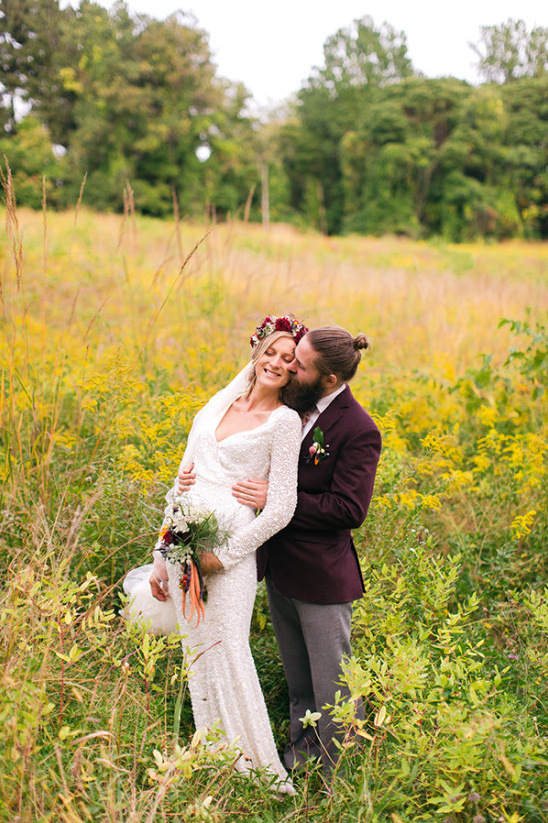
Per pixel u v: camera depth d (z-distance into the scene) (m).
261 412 2.70
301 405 2.67
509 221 51.81
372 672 2.85
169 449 3.85
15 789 1.92
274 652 3.21
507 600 3.62
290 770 2.79
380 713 2.21
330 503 2.61
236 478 2.65
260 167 47.91
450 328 7.93
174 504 2.68
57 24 32.91
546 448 4.20
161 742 2.31
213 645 2.56
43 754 2.21
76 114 37.62
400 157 50.91
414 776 2.20
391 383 5.96
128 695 2.43
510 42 62.53
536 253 32.53
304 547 2.67
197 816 2.07
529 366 5.60
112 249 8.95
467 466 5.02
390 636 2.70
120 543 3.38
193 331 6.14
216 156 43.28
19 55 34.00
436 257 23.39
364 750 2.58
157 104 40.66
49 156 29.86
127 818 2.00
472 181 51.03
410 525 3.57
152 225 21.55
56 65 35.34
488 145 52.41
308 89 66.81
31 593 2.31
